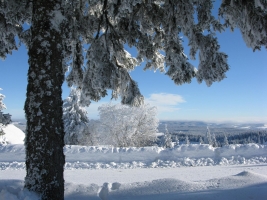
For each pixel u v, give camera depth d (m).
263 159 9.81
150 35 6.15
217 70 4.66
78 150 10.38
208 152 10.29
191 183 4.89
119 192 4.64
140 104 5.90
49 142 3.71
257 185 4.52
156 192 4.50
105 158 10.08
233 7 4.39
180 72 5.14
